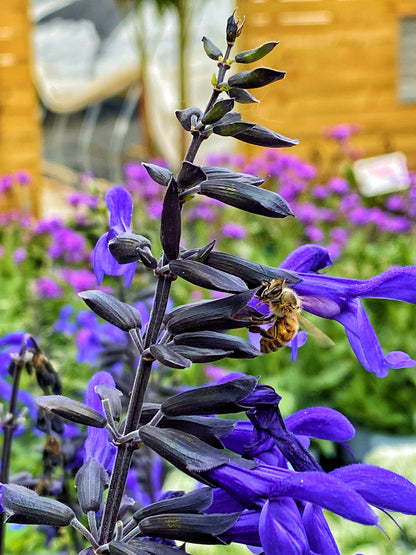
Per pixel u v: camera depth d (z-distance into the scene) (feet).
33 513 5.61
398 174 32.60
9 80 43.06
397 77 41.96
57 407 5.64
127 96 48.60
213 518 5.34
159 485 10.96
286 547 4.89
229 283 5.40
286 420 5.88
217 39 45.06
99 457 6.26
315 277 6.18
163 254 5.68
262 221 30.71
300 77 41.81
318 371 24.21
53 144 48.26
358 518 4.77
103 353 12.00
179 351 5.52
